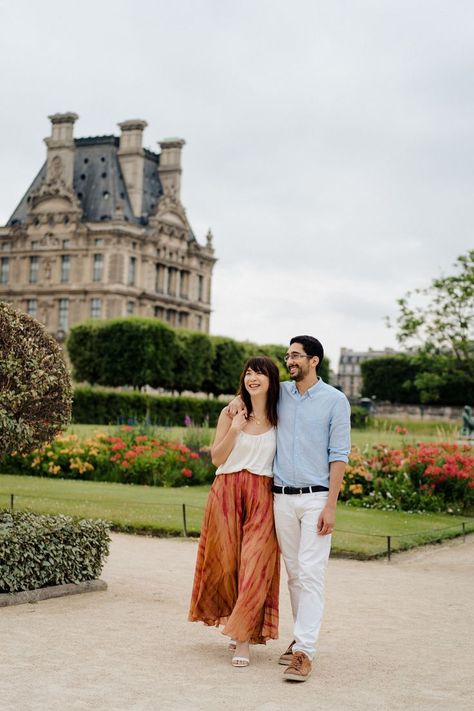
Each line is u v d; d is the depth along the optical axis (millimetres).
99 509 22516
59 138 166625
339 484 9758
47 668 8984
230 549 9930
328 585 14859
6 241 171000
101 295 162375
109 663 9273
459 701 8383
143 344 119688
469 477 27797
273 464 10039
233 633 9445
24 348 13625
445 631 11469
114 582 14055
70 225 165000
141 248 168250
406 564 17719
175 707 7922
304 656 9133
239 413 9969
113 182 167625
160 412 72125
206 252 186250
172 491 30344
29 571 12430
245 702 8164
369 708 8109
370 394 154375
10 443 13594
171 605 12422
